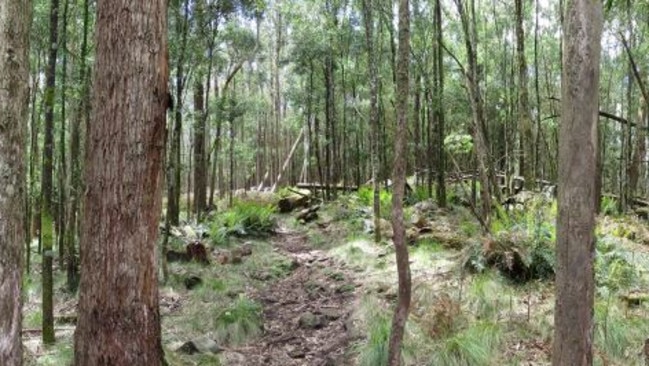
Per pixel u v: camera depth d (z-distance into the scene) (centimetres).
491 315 615
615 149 2055
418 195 1420
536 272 713
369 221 1163
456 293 672
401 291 438
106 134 381
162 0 391
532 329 572
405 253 436
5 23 275
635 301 625
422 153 1594
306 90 1811
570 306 338
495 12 1534
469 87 1100
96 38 386
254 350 619
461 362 516
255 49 1748
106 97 380
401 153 434
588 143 328
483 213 970
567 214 335
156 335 400
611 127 2141
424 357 537
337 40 1440
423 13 1305
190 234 1122
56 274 930
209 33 1109
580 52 324
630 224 1094
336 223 1362
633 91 1644
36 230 1261
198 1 952
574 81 327
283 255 1077
